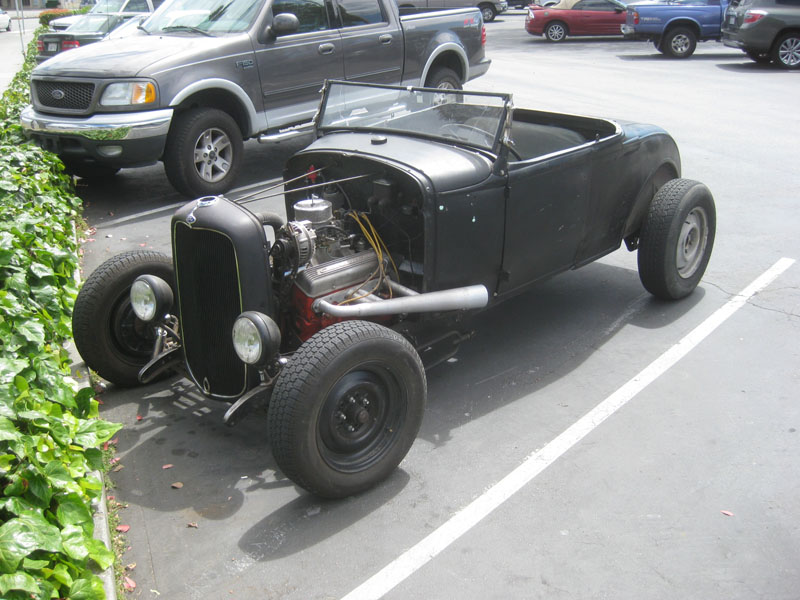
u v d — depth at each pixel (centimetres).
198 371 384
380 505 344
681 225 498
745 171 827
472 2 2817
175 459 378
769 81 1410
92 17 1455
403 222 401
